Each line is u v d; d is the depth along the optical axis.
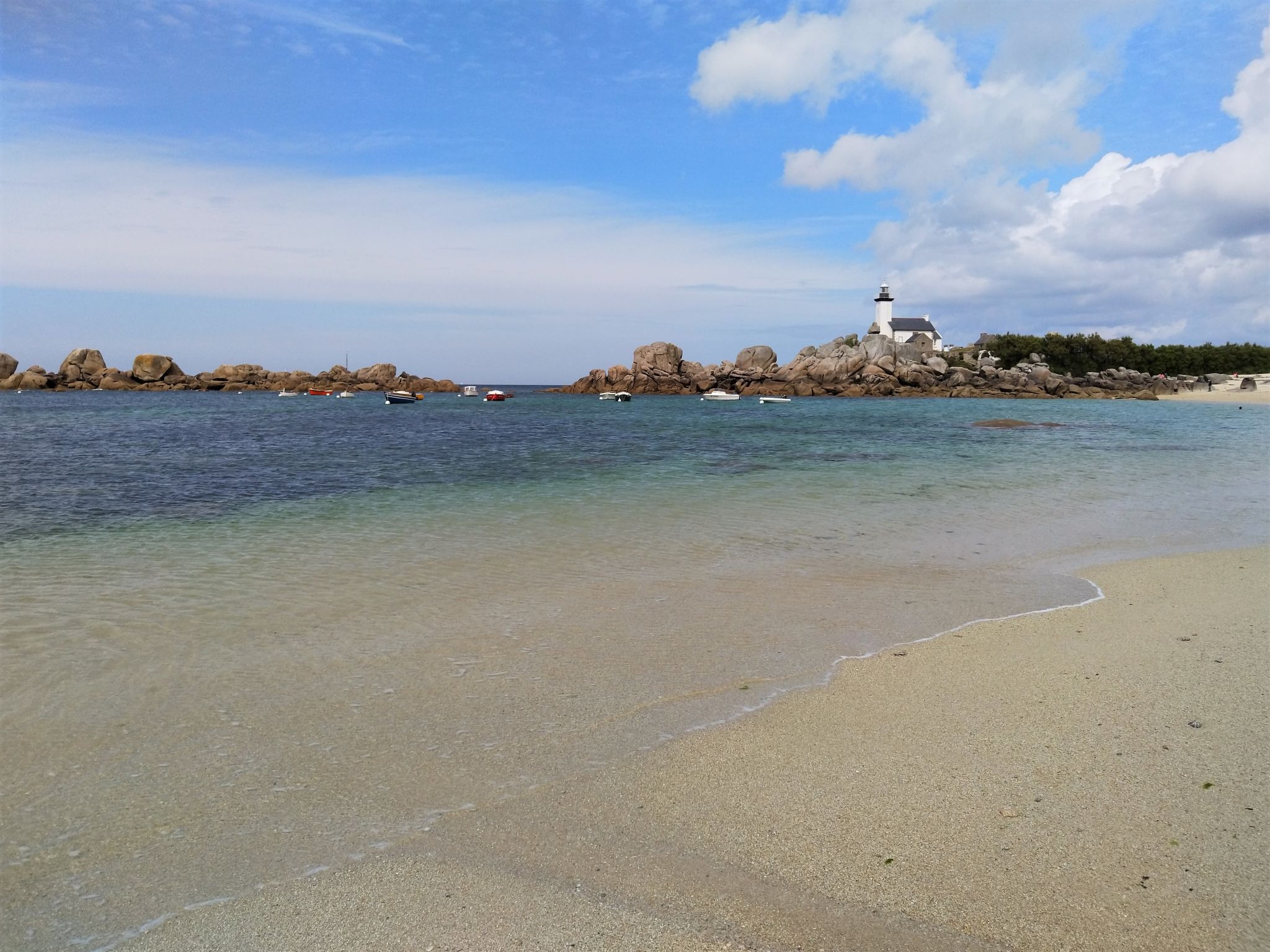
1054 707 6.21
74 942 3.69
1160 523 14.77
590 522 14.69
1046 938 3.56
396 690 6.65
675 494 18.55
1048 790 4.88
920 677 6.94
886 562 11.52
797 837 4.43
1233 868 4.02
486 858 4.30
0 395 118.31
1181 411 76.44
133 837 4.54
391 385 169.50
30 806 4.85
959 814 4.62
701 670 7.15
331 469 24.14
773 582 10.34
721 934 3.65
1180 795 4.77
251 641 7.86
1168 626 8.33
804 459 27.77
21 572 10.73
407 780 5.17
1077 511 16.19
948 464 26.02
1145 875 3.99
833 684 6.82
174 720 6.07
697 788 5.03
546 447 33.47
